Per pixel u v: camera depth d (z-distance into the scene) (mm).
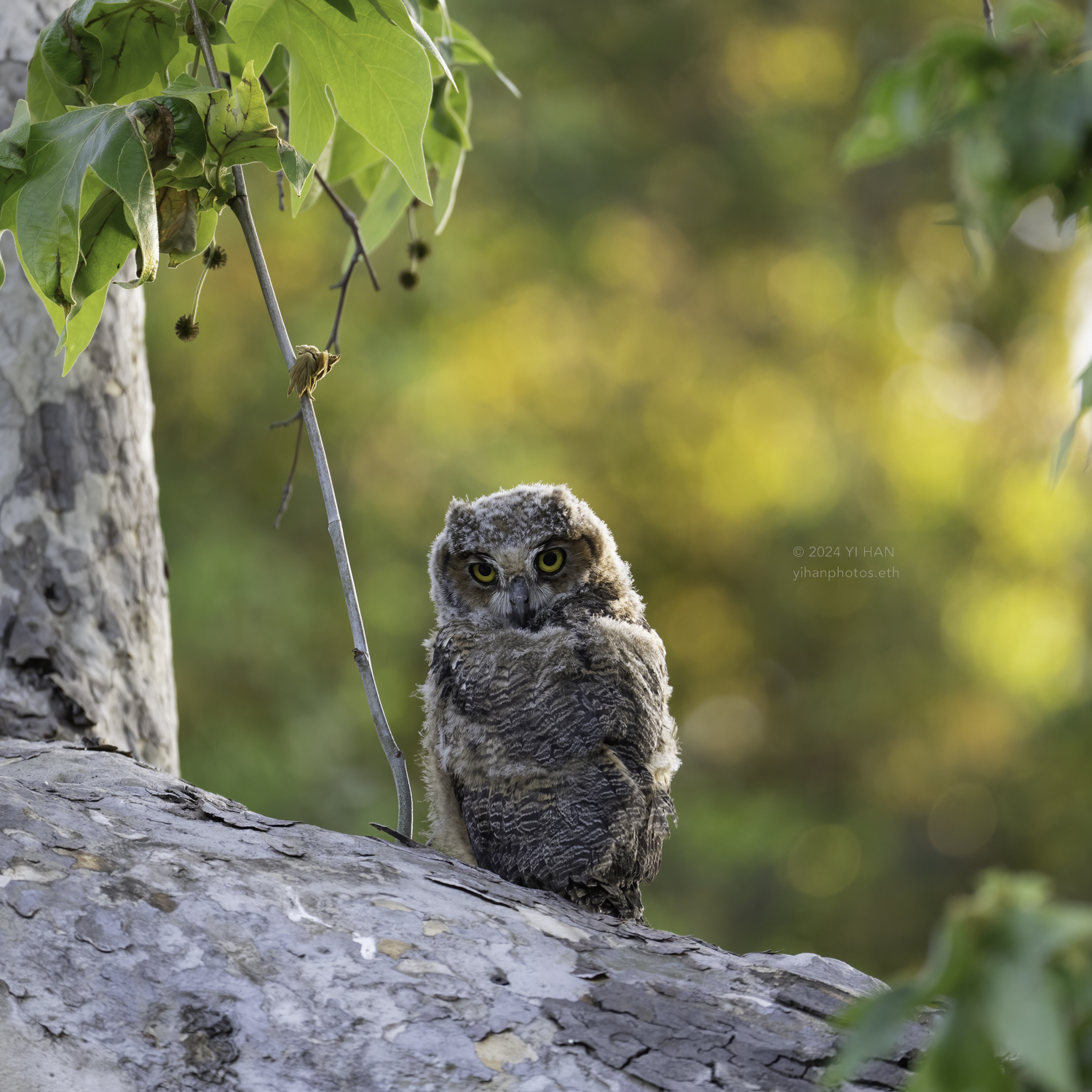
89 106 4492
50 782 4508
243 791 14219
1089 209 2773
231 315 17016
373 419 17031
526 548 6164
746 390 22703
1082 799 21703
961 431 23266
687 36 23984
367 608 16328
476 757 5336
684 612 22469
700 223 23359
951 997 2246
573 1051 3650
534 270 20828
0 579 5770
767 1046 3715
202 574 14969
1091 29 2502
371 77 4738
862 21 24312
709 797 21906
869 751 22516
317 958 3785
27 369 5926
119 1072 3408
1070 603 22094
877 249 24047
